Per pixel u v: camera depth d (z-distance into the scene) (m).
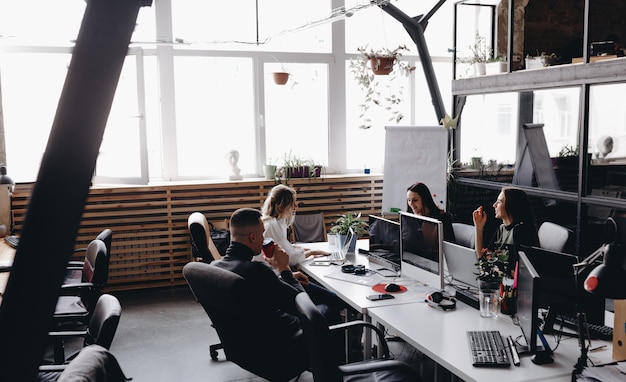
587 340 2.92
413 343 2.90
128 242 6.55
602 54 5.55
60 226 0.42
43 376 2.92
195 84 7.14
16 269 0.41
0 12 6.33
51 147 0.42
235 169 7.15
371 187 7.55
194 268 3.15
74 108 0.42
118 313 2.71
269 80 7.39
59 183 0.42
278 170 7.25
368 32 7.79
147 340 5.05
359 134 7.89
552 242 4.53
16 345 0.40
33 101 6.50
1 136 6.29
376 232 4.50
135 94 6.51
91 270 4.16
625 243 5.10
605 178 5.92
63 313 3.95
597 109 5.82
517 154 6.64
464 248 3.72
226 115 7.29
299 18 7.43
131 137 6.55
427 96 8.16
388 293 3.73
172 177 7.11
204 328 5.36
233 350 3.25
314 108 7.64
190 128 7.18
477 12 8.03
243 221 3.36
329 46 7.62
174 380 4.21
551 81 5.82
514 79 6.31
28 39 6.42
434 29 8.08
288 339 3.26
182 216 6.75
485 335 2.88
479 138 7.22
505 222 4.52
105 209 6.45
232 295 2.92
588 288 2.23
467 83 7.02
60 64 6.54
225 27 7.14
